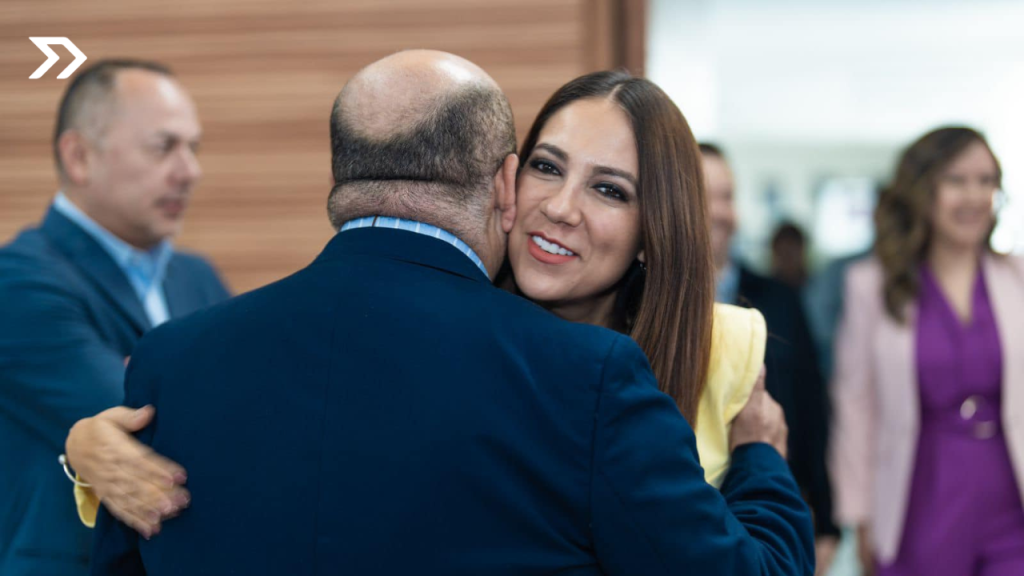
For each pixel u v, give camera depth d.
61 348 1.76
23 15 2.85
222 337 1.07
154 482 1.02
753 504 1.18
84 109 1.97
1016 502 2.39
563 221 1.24
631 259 1.31
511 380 0.99
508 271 1.40
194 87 2.85
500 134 1.11
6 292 1.78
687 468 1.00
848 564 4.59
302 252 2.86
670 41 4.48
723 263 2.57
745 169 7.25
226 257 2.88
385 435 0.97
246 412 1.01
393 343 1.00
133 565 1.16
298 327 1.03
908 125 7.06
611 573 1.00
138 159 1.98
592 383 0.99
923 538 2.45
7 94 2.85
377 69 1.10
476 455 0.96
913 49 6.80
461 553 0.95
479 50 2.75
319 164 2.83
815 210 7.21
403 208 1.08
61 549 1.73
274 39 2.82
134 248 2.07
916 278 2.55
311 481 0.97
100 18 2.85
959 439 2.44
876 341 2.60
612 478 0.97
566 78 2.72
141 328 1.94
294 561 0.95
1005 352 2.43
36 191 2.85
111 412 1.13
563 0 2.72
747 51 6.87
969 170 2.50
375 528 0.95
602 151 1.25
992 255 2.57
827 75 7.00
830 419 2.57
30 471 1.76
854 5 6.21
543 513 0.98
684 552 0.97
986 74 6.84
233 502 0.99
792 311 2.54
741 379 1.30
